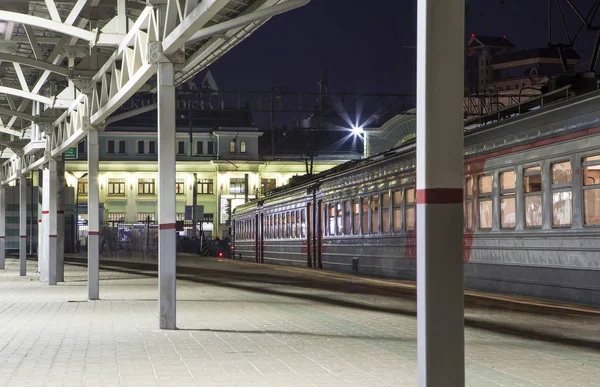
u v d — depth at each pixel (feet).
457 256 16.76
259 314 48.06
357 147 297.12
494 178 59.62
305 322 43.32
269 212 134.10
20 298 61.41
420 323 16.80
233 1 39.88
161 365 28.55
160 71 40.83
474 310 48.55
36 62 56.65
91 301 58.44
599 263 47.16
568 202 50.21
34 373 26.91
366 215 86.48
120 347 33.40
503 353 31.42
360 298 60.85
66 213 201.57
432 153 16.76
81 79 58.65
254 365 28.45
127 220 284.00
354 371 27.09
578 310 46.96
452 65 16.83
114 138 285.64
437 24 16.76
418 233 16.97
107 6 51.90
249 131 285.02
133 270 115.34
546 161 52.60
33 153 92.84
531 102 60.80
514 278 56.80
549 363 28.91
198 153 287.07
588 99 48.14
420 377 16.76
